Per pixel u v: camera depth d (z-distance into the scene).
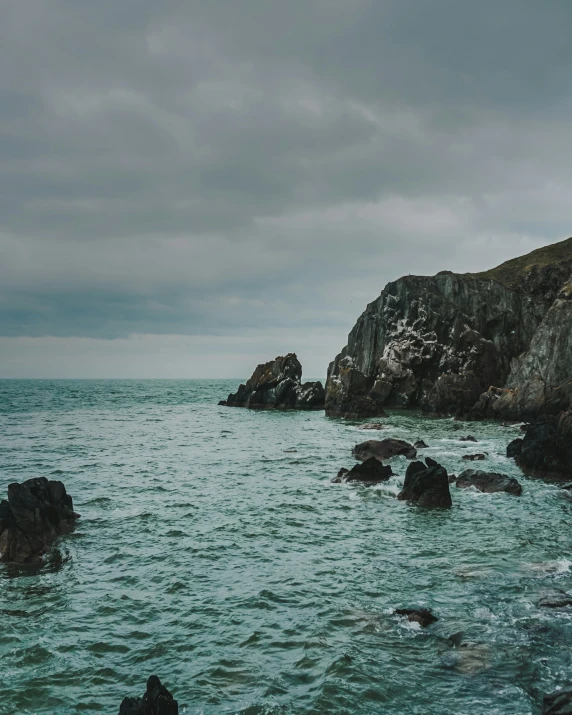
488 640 17.44
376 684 15.22
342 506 34.81
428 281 125.44
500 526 30.16
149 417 105.81
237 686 15.38
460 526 30.25
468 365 109.44
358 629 18.39
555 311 88.12
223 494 38.34
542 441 45.97
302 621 19.06
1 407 128.25
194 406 140.62
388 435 72.38
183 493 38.66
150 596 21.33
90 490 39.34
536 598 20.53
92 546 27.11
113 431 79.69
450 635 17.81
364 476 42.25
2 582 22.73
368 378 120.88
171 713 13.75
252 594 21.34
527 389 86.81
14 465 49.34
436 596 20.83
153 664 16.62
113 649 17.47
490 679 15.36
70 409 126.31
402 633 18.06
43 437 70.94
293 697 14.80
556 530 29.36
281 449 61.12
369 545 27.11
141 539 28.25
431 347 114.88
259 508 34.38
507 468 47.09
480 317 118.50
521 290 123.50
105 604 20.62
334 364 137.50
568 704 13.45
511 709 14.02
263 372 133.25
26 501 27.28
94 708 14.59
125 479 43.59
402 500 36.19
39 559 25.22
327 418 102.12
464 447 59.84
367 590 21.55
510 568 23.69
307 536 28.70
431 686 15.09
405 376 114.06
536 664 16.05
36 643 17.81
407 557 25.31
